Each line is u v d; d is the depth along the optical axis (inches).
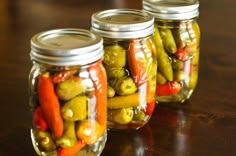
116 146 24.9
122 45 24.2
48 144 22.1
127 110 25.0
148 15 25.2
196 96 30.3
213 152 24.2
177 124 27.0
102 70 22.5
